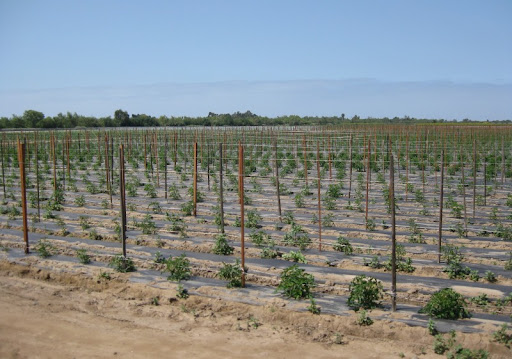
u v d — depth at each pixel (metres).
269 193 24.97
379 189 26.11
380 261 14.44
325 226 18.56
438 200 22.73
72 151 42.16
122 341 10.02
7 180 28.05
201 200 23.27
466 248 15.85
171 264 13.06
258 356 9.44
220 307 11.51
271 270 13.71
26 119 72.50
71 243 16.28
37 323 10.77
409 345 9.80
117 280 13.07
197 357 9.38
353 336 10.24
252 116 87.38
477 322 10.46
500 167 32.69
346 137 40.12
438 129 58.12
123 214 13.76
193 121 79.25
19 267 14.04
